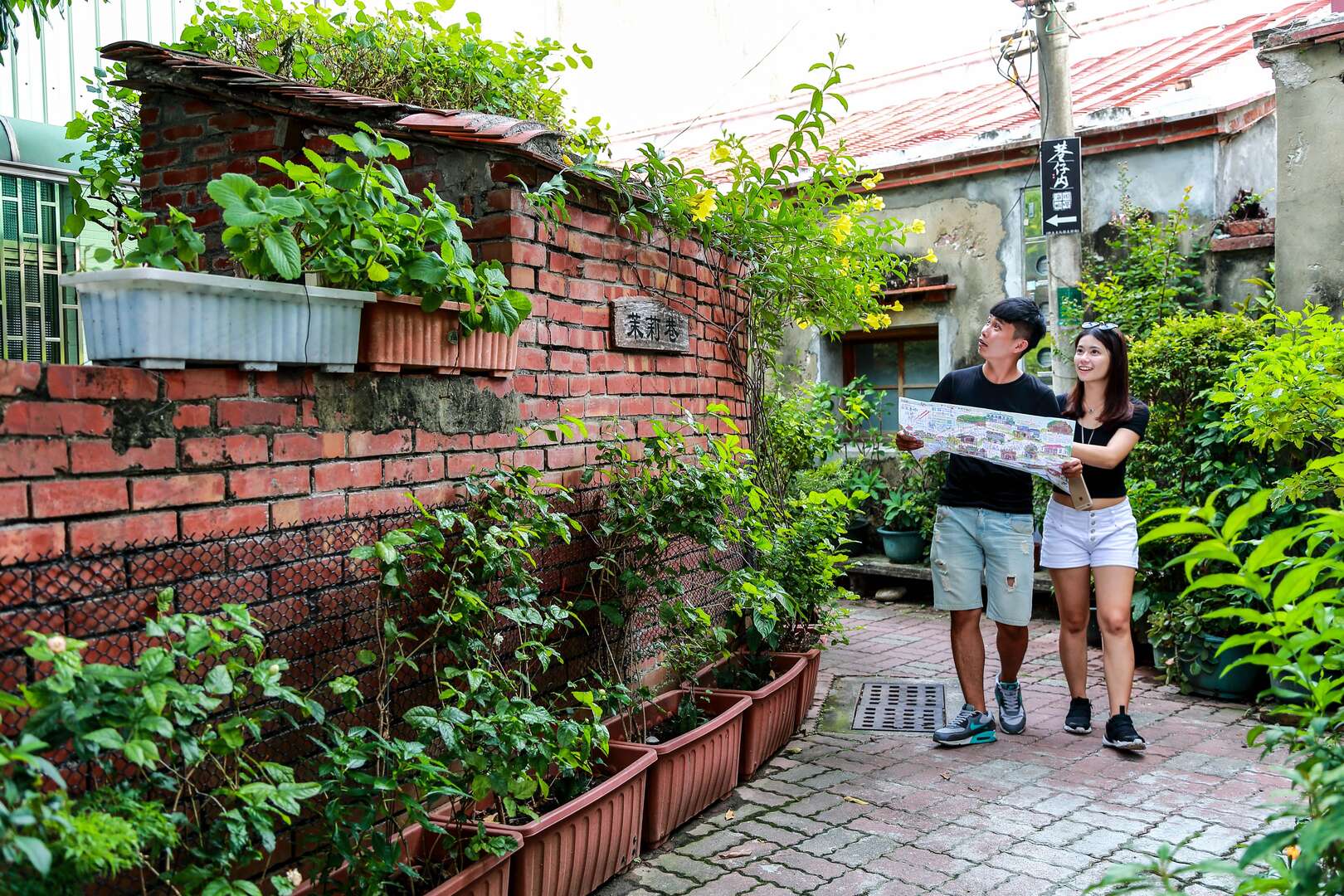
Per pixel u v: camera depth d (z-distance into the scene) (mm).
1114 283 7141
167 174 4273
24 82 5543
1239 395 5121
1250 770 4281
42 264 5559
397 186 2799
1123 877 1681
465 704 3064
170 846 1918
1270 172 7750
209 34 4941
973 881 3293
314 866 2607
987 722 4691
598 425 4023
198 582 2383
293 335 2537
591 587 3824
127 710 1826
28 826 1561
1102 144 7387
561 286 3764
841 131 10641
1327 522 1834
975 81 11633
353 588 2822
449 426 3188
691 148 12391
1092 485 4648
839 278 5199
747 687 4547
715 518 4074
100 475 2164
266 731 2551
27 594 2027
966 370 4914
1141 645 6227
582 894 3145
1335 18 5621
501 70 5188
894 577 8258
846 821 3795
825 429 7898
